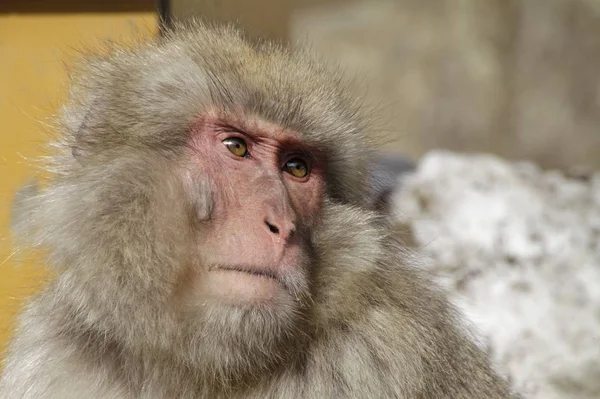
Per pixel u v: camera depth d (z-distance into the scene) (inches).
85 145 271.7
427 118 980.6
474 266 473.7
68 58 332.8
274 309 248.7
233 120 271.4
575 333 439.2
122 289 251.1
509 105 986.1
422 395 268.8
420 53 1008.2
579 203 538.6
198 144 266.8
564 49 987.3
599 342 434.6
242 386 264.4
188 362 255.4
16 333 294.4
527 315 445.7
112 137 269.3
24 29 366.6
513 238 489.7
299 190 282.7
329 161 298.4
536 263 477.4
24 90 366.6
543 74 986.1
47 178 286.4
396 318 274.2
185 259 250.8
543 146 973.2
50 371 273.7
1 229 346.3
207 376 259.6
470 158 580.1
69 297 263.1
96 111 277.7
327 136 292.4
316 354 266.4
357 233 281.0
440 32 1016.2
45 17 366.9
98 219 254.8
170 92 272.1
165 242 250.4
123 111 273.3
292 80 290.0
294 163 285.0
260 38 327.9
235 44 303.3
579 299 455.5
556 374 423.8
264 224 254.4
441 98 988.6
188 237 251.6
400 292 282.7
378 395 263.6
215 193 257.3
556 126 972.6
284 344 261.6
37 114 361.1
